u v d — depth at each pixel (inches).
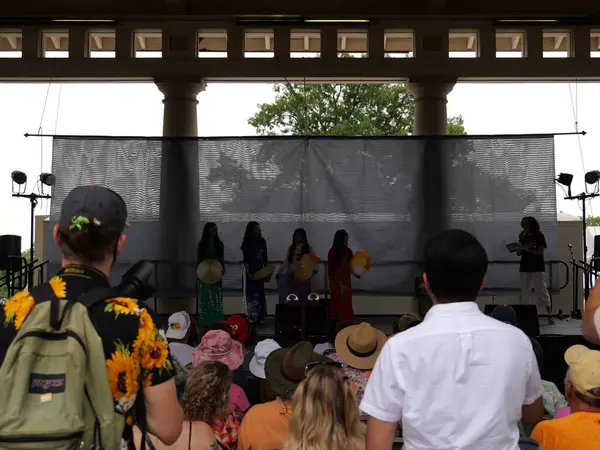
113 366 67.1
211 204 425.7
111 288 71.3
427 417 76.4
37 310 65.9
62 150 419.2
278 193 426.3
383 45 428.5
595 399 91.8
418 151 423.5
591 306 97.8
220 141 426.3
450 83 426.9
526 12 429.1
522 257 409.4
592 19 422.0
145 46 474.9
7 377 62.2
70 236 71.7
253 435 122.6
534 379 81.2
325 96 1154.0
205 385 119.8
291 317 344.2
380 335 157.0
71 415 62.5
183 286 420.8
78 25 425.1
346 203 425.1
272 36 471.5
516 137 418.9
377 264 422.9
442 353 76.6
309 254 401.1
